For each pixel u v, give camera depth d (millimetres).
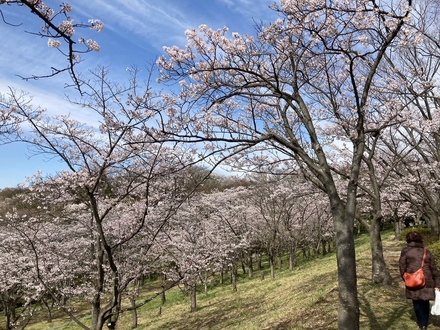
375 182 9586
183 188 8242
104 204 9195
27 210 11617
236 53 6887
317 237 26750
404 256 6180
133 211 9164
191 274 12875
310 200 21344
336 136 9578
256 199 22359
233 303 14422
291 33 6555
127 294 10711
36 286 12297
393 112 8023
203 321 12758
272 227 20188
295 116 9180
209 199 20500
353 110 8703
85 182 7727
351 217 5172
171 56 6555
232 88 7137
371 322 6875
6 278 13609
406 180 11031
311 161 5641
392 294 8508
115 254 10828
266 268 27578
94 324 7070
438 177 11305
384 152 11625
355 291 4902
